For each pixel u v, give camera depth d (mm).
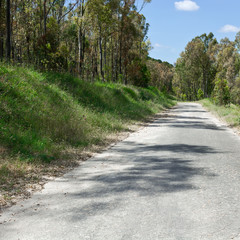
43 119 10125
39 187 5371
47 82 15047
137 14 39188
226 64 71438
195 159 7457
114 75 40938
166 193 4828
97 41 41125
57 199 4668
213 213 3998
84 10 28641
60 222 3758
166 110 31375
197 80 93312
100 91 20906
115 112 17422
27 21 25750
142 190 5000
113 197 4680
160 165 6828
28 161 6941
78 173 6344
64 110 12328
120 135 12203
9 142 7773
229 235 3355
